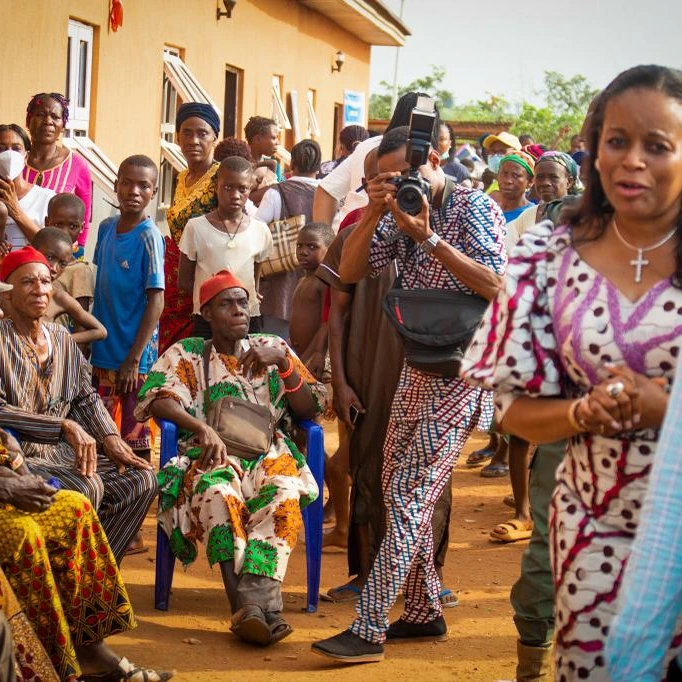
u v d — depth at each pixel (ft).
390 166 15.53
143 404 17.97
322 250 21.85
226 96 58.18
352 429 18.10
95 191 39.17
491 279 14.90
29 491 13.39
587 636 9.39
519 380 9.61
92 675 14.60
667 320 9.00
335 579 19.79
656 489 7.97
